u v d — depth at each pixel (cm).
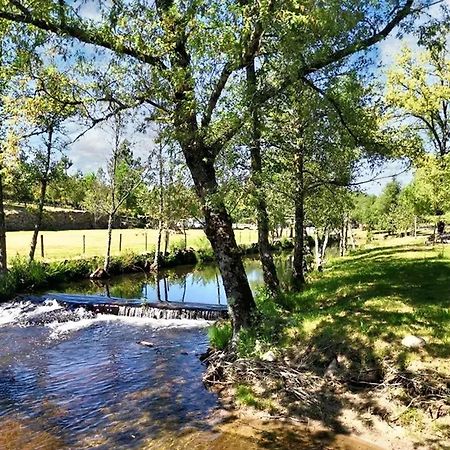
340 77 1181
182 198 1454
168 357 1305
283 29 870
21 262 2516
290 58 952
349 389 870
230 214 1112
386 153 1402
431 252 2416
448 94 2708
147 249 3709
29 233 4975
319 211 2028
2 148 1880
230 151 1082
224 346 1195
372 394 842
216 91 995
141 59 952
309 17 865
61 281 2633
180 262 3631
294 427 825
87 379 1154
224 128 1045
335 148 1412
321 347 982
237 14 848
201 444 794
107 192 2944
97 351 1405
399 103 2870
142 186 2958
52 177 2492
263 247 1498
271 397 919
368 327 995
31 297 2128
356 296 1304
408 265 1883
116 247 3809
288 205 1555
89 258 2977
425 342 908
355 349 938
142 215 3769
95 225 6412
